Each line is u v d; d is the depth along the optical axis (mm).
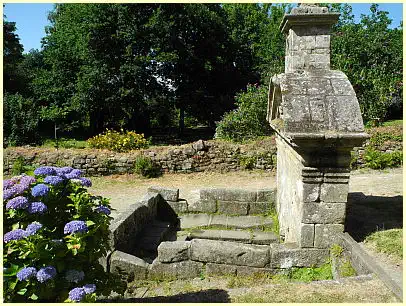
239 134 14641
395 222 5973
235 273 5242
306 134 4742
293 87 5289
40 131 24156
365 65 17609
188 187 11312
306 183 5102
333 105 5066
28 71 27938
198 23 23141
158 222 7770
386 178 10594
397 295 3734
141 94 21594
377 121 14734
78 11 22000
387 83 15617
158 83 22984
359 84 14805
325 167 5055
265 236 7254
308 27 6270
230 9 29969
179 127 28375
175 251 5332
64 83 23344
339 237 5121
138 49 21688
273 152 12680
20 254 3219
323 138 4742
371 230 5613
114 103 21578
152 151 12875
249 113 14750
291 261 5137
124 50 21297
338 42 17281
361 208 6855
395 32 20297
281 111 6445
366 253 4570
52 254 3369
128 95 21328
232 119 14883
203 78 25250
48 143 19453
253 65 27625
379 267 4246
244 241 7121
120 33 20484
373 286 3971
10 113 18703
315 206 5117
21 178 3600
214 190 8422
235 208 8391
